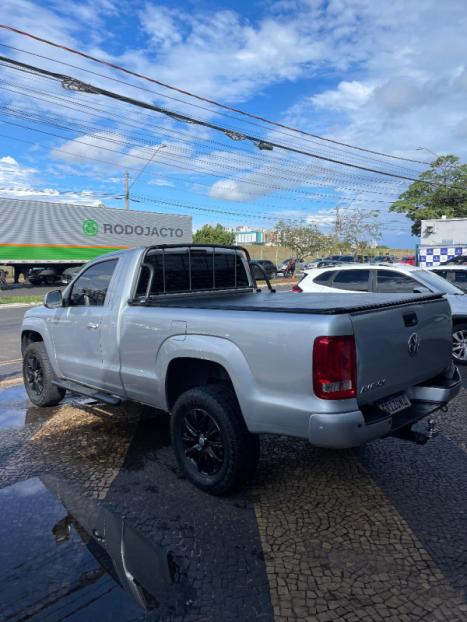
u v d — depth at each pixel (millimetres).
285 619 2285
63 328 4965
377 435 2979
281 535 2977
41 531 3012
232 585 2523
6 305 20219
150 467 3955
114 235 31250
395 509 3271
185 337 3543
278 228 54250
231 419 3295
